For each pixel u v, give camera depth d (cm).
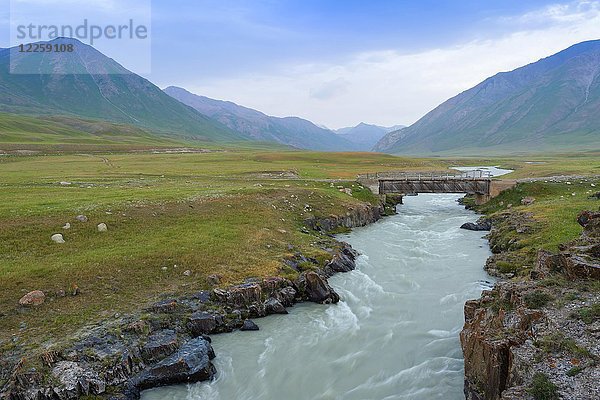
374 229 5916
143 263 3253
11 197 4700
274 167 10850
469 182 7781
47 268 2950
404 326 2809
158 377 2153
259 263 3481
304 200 6066
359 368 2336
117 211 4216
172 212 4528
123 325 2430
